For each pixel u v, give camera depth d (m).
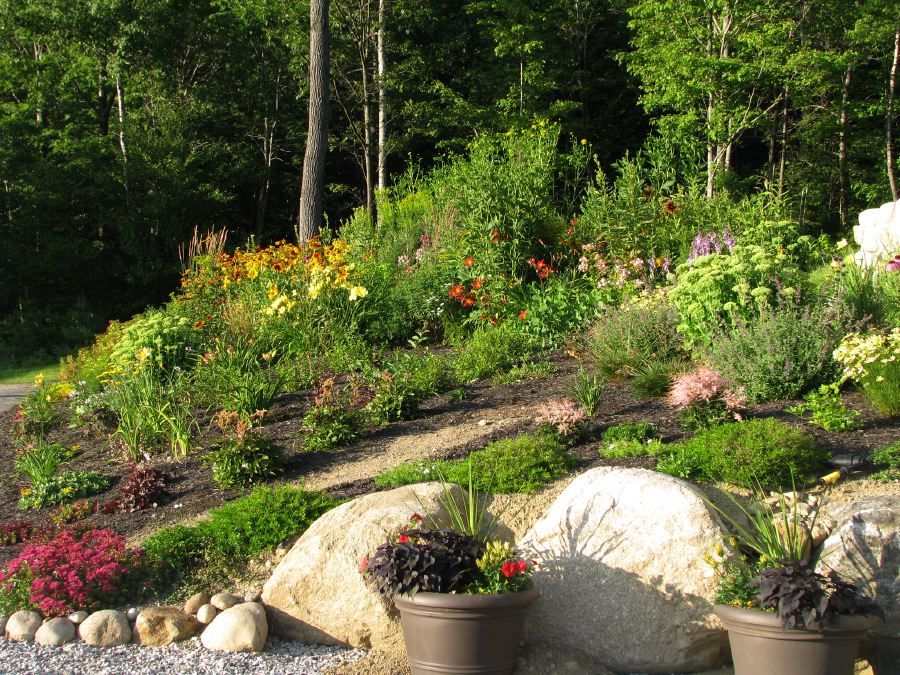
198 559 5.86
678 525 4.77
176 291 27.39
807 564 3.95
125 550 5.84
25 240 26.41
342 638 4.98
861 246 12.84
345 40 25.45
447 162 28.67
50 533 6.29
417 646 4.36
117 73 25.61
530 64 25.67
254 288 13.16
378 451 7.52
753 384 7.38
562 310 10.62
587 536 4.97
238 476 7.14
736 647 4.07
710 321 8.56
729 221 14.08
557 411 6.81
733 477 5.67
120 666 4.71
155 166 26.84
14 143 25.77
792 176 25.41
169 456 8.38
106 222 26.55
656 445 6.27
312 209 18.34
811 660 3.82
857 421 6.58
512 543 5.49
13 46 27.98
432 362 9.55
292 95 30.86
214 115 29.66
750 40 17.59
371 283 12.64
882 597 4.33
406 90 26.34
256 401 9.10
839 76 22.17
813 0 18.92
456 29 29.78
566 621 4.84
